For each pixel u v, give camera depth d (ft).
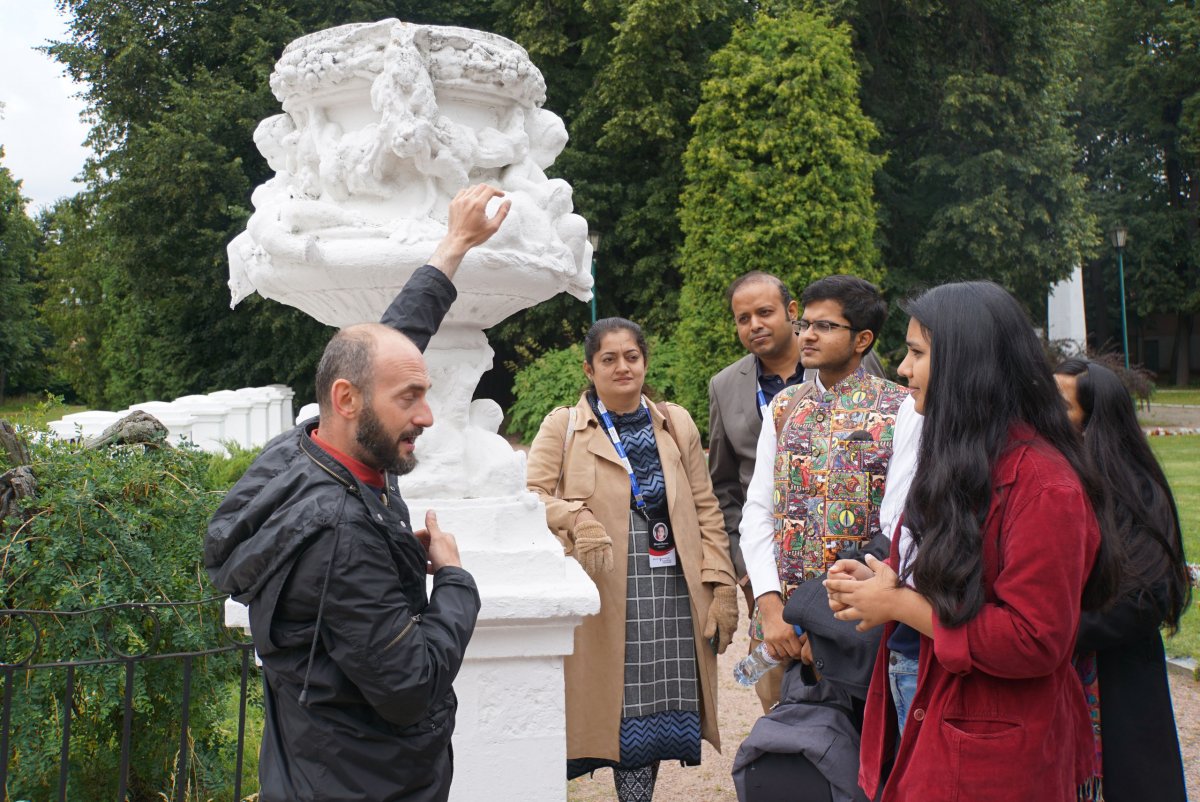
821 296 8.90
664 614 10.16
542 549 8.70
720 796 12.37
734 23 57.62
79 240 73.92
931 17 56.29
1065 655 5.55
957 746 5.72
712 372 45.78
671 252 57.31
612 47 56.39
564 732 8.57
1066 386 8.45
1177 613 7.84
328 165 8.73
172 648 10.93
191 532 11.43
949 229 55.31
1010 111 54.24
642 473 10.36
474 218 7.42
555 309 57.88
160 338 63.46
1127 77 87.51
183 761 9.37
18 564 10.10
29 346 111.34
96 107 58.34
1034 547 5.47
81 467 11.18
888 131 58.65
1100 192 98.43
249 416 37.09
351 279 8.45
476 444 9.36
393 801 5.60
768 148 45.68
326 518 5.32
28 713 9.86
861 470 8.50
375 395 5.55
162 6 56.85
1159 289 93.56
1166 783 7.87
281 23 55.31
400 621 5.37
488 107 9.26
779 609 8.79
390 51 8.37
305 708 5.47
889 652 6.84
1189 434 53.06
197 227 53.42
